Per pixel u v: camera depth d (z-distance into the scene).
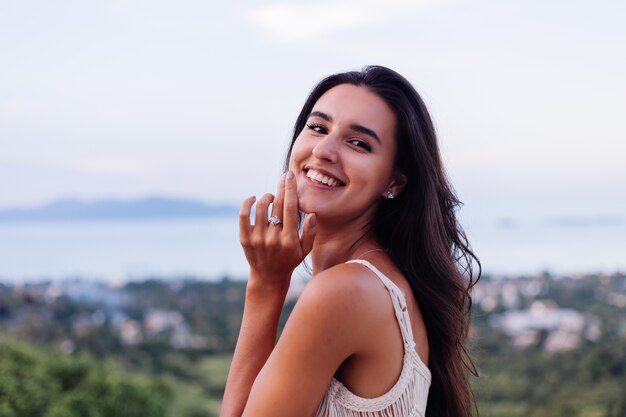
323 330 1.37
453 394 1.66
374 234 1.64
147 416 8.77
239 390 1.53
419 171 1.58
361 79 1.58
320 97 1.62
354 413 1.42
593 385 14.09
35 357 8.24
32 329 22.91
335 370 1.40
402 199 1.62
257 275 1.57
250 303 1.58
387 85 1.57
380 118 1.55
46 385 7.59
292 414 1.38
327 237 1.64
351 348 1.40
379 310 1.42
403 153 1.59
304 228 1.52
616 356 15.54
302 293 1.41
